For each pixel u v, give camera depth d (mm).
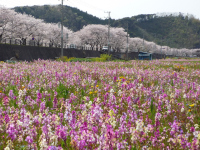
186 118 6133
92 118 3906
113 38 113438
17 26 63969
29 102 6574
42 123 4512
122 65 26219
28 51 54094
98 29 109000
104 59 46094
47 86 9289
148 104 6855
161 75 14695
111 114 3984
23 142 4125
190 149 3910
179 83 12281
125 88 8562
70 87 9867
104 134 3260
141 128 4262
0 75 10844
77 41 102312
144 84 12242
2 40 62656
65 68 18047
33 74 13305
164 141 4602
